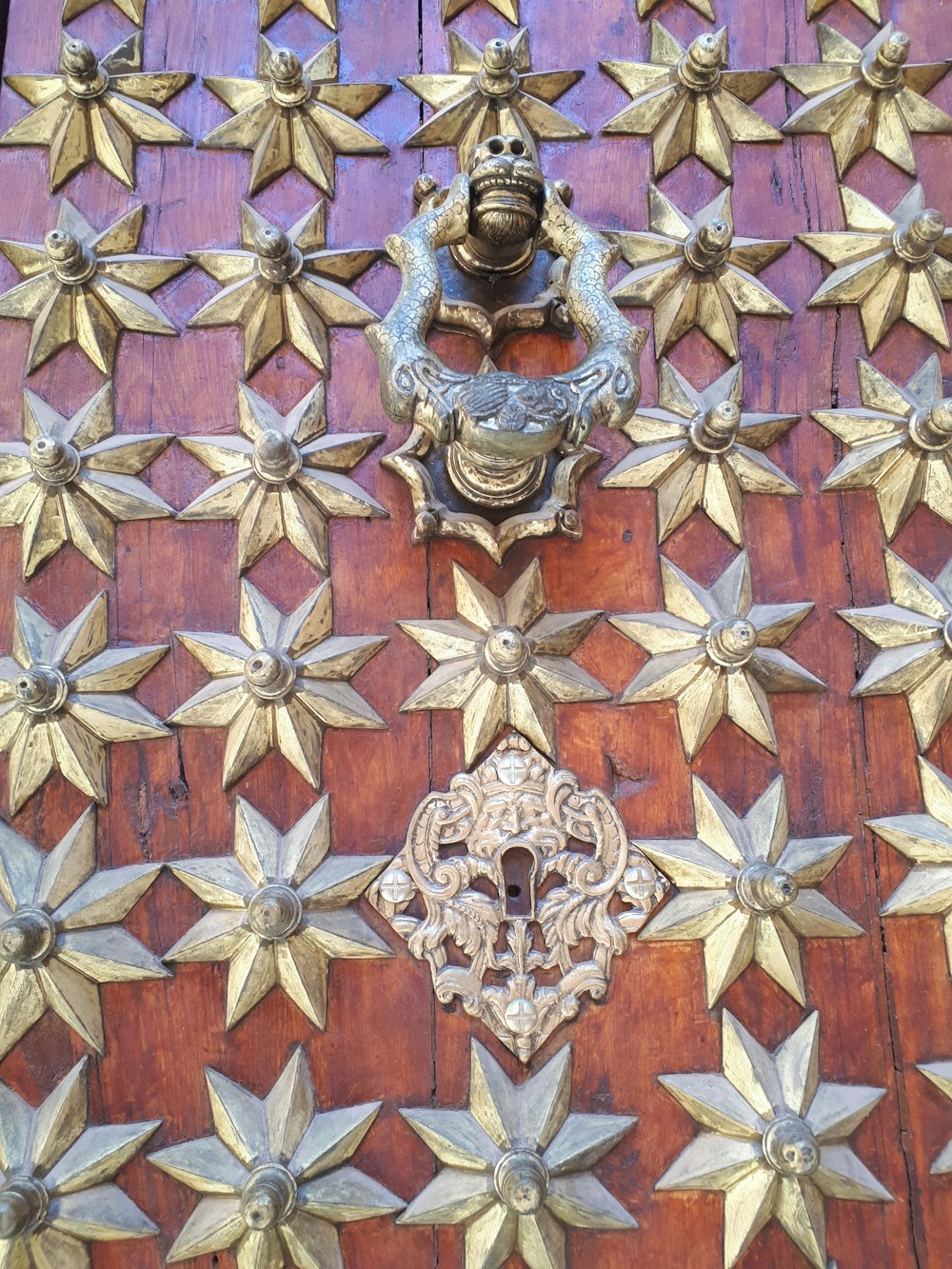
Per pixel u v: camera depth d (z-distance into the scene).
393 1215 0.55
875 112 0.74
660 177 0.72
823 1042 0.58
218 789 0.60
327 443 0.64
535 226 0.60
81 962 0.57
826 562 0.65
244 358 0.67
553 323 0.66
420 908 0.58
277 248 0.64
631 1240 0.55
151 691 0.61
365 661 0.62
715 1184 0.56
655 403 0.67
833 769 0.62
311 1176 0.54
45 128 0.71
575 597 0.63
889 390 0.68
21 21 0.73
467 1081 0.56
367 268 0.68
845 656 0.64
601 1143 0.56
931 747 0.63
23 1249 0.53
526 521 0.62
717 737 0.62
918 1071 0.59
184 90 0.72
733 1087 0.57
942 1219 0.57
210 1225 0.54
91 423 0.64
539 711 0.60
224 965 0.58
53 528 0.63
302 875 0.58
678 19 0.75
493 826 0.59
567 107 0.72
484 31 0.74
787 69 0.74
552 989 0.58
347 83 0.71
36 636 0.61
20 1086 0.56
